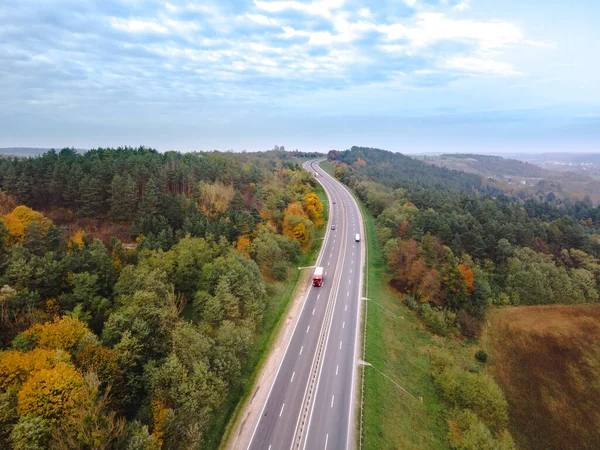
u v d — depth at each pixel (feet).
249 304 185.26
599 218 531.91
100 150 375.86
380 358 183.21
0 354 116.26
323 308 226.38
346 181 627.05
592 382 212.43
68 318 139.64
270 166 584.81
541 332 248.32
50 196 271.08
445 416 159.53
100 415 101.09
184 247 210.38
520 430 176.76
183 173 314.14
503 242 313.94
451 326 231.09
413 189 568.41
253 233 269.85
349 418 142.20
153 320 147.33
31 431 91.30
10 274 159.22
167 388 123.24
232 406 142.10
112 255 204.23
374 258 315.58
